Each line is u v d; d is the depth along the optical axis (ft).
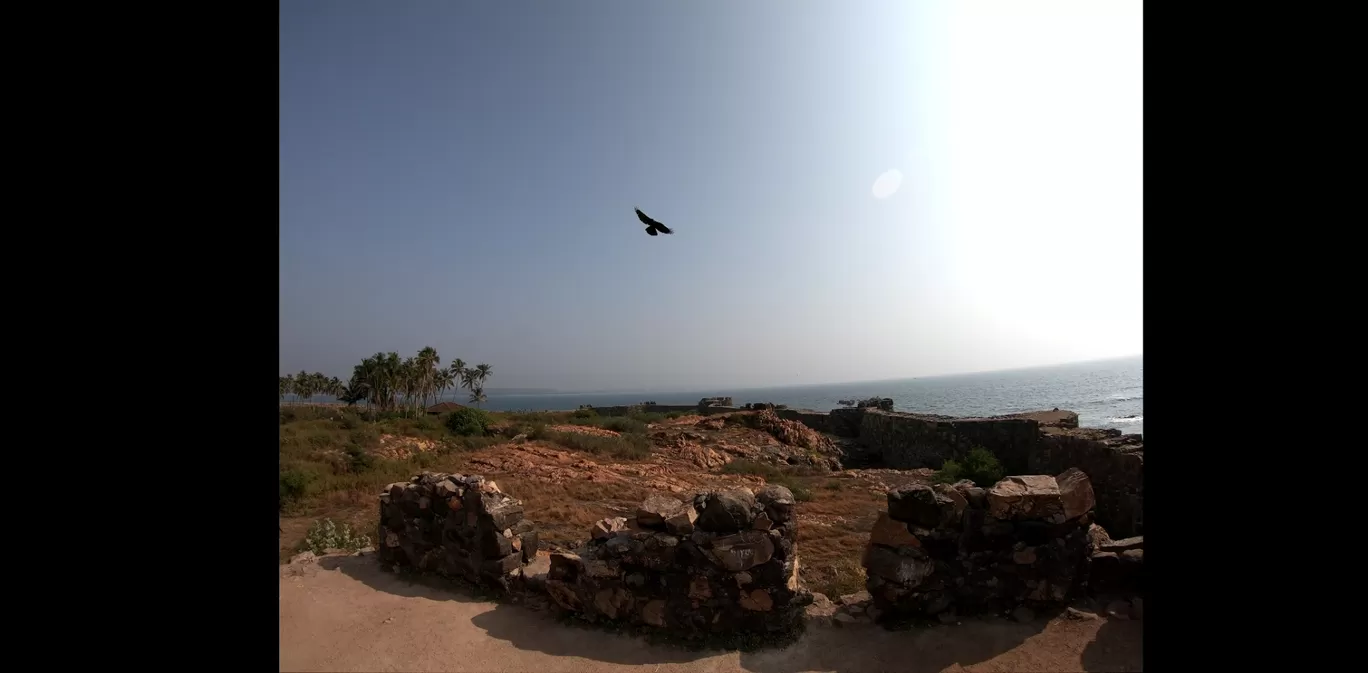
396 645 15.65
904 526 16.19
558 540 30.12
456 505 20.94
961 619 15.74
